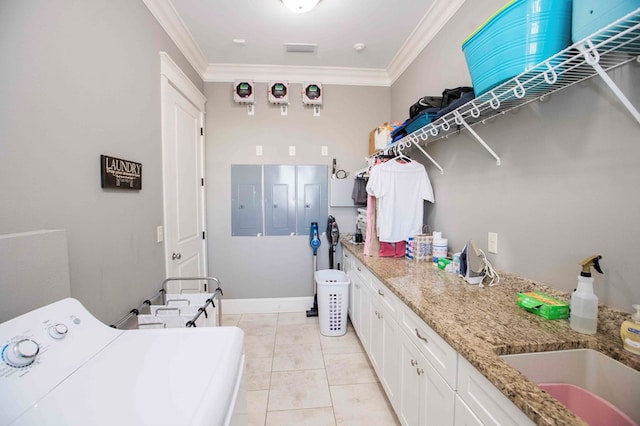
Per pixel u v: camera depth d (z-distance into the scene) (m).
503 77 1.00
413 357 1.25
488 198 1.57
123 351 0.82
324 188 3.16
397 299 1.45
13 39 0.89
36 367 0.67
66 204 1.11
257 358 2.20
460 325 0.98
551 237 1.17
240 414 0.87
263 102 3.07
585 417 0.79
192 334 0.93
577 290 0.96
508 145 1.41
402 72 2.82
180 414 0.59
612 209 0.94
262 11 2.05
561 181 1.12
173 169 2.18
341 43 2.49
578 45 0.79
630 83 0.87
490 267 1.48
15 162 0.90
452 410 0.93
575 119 1.06
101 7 1.32
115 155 1.43
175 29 2.17
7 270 0.79
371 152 2.97
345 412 1.64
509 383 0.66
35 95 0.97
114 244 1.42
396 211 2.15
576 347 0.88
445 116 1.49
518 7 0.93
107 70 1.37
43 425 0.56
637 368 0.78
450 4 1.90
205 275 2.97
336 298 2.53
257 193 3.10
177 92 2.28
